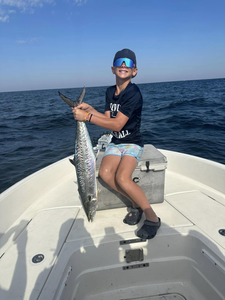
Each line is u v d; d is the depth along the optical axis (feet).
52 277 5.25
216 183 9.24
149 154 8.03
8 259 5.93
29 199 8.84
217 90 125.80
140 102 7.21
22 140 31.58
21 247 6.37
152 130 33.06
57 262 5.68
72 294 5.72
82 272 6.29
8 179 18.61
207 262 5.93
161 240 6.39
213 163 9.48
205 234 6.36
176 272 6.62
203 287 6.12
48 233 6.92
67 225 7.27
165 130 32.71
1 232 7.07
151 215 6.40
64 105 88.07
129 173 6.63
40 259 5.83
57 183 10.79
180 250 6.51
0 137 33.73
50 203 8.93
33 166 21.30
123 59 6.99
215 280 5.74
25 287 5.04
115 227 6.93
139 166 7.52
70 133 35.47
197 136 28.37
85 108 8.10
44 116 54.70
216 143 25.12
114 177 7.02
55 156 24.08
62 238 6.60
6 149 27.17
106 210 8.00
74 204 8.68
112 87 8.32
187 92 123.44
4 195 7.72
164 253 6.49
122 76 7.23
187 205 8.05
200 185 9.71
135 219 6.93
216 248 5.80
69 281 5.63
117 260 6.39
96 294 6.41
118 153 7.39
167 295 6.24
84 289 6.31
